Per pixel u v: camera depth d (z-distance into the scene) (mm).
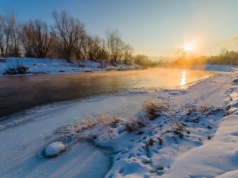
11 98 9695
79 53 41000
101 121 5383
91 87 13758
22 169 3492
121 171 3158
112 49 47062
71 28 36844
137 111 7020
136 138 4438
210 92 10469
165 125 4953
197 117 5305
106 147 4246
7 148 4285
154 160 3301
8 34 35188
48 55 38969
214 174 2486
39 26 36000
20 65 24047
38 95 10555
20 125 5730
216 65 54656
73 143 4480
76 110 7383
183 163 2908
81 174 3277
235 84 13266
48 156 3893
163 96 10000
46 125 5715
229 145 3148
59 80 17969
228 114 5160
